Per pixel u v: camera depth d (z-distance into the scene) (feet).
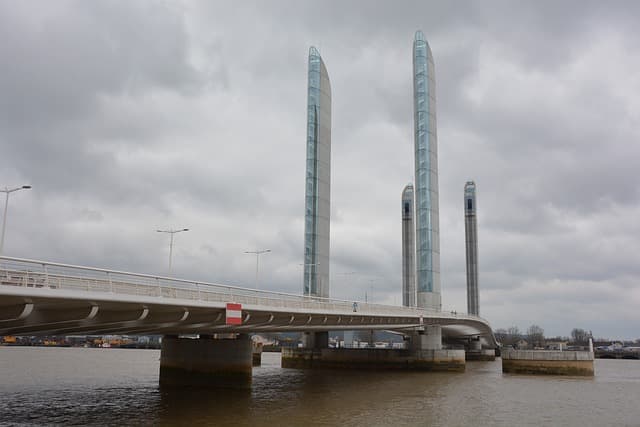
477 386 229.66
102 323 120.47
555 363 298.76
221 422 128.77
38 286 95.96
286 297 174.70
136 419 131.03
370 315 225.35
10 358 460.55
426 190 383.45
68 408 148.46
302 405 159.43
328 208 391.86
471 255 600.80
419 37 415.23
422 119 396.78
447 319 339.57
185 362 195.62
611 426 140.15
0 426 120.78
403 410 156.56
